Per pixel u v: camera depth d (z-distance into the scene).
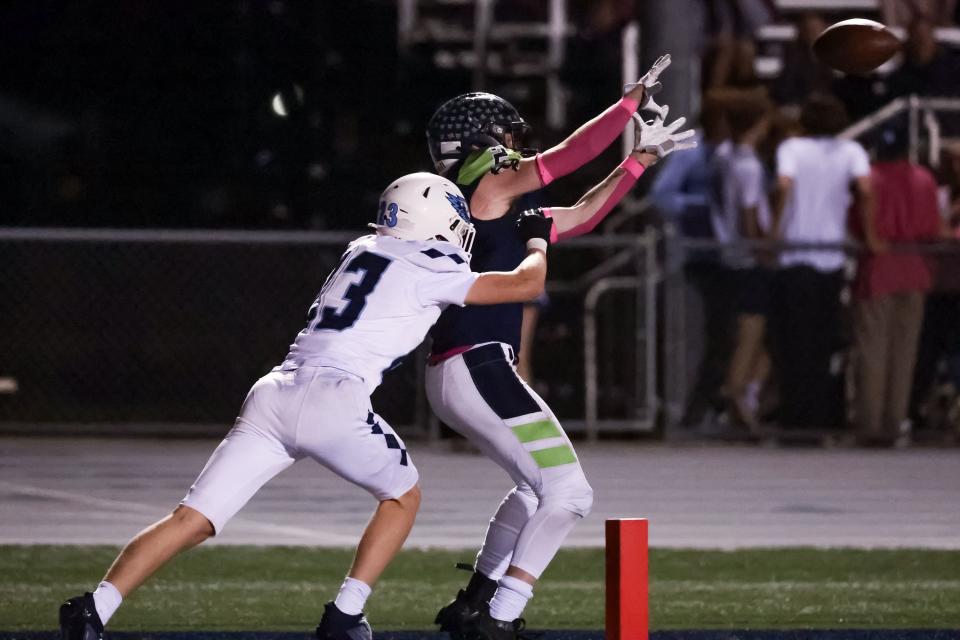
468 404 19.84
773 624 22.28
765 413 44.78
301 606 23.42
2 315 50.19
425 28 57.84
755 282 43.66
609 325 48.72
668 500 35.19
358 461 18.81
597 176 51.28
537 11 58.50
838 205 43.44
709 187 44.31
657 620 22.53
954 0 52.50
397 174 52.94
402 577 26.19
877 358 43.31
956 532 31.44
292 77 52.72
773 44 52.66
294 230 52.44
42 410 49.34
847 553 28.56
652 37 46.22
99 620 17.84
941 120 48.00
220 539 29.47
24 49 54.44
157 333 50.53
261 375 50.34
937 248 42.94
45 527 30.89
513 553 19.77
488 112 21.03
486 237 20.50
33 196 54.62
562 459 19.77
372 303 19.11
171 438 46.41
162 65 53.97
